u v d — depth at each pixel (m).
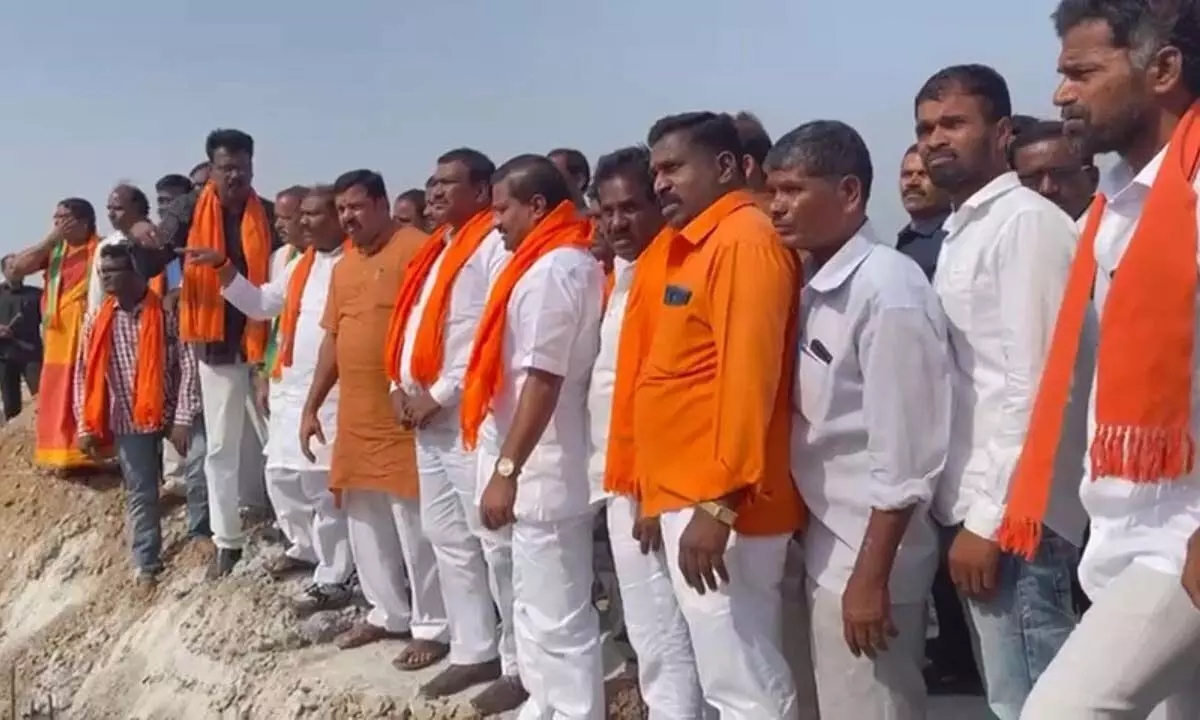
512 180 4.54
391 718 5.28
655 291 3.70
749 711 3.38
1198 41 2.42
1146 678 2.38
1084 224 2.81
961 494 3.21
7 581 8.76
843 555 3.27
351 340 5.75
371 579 6.08
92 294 8.05
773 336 3.19
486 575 5.36
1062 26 2.59
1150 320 2.35
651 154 3.64
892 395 3.06
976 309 3.18
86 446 7.92
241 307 6.86
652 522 3.75
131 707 6.86
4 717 7.50
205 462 7.52
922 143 3.38
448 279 5.14
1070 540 3.10
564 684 4.43
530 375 4.24
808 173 3.18
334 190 6.37
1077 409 3.02
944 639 4.72
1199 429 2.36
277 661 6.19
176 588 7.45
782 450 3.33
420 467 5.31
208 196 7.16
